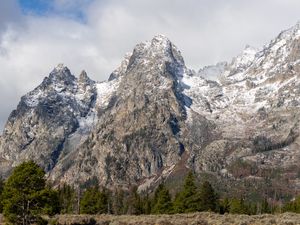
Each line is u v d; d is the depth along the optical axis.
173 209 130.88
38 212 64.19
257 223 63.91
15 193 63.34
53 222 73.00
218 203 147.25
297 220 68.00
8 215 63.75
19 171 64.31
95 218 88.00
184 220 73.75
